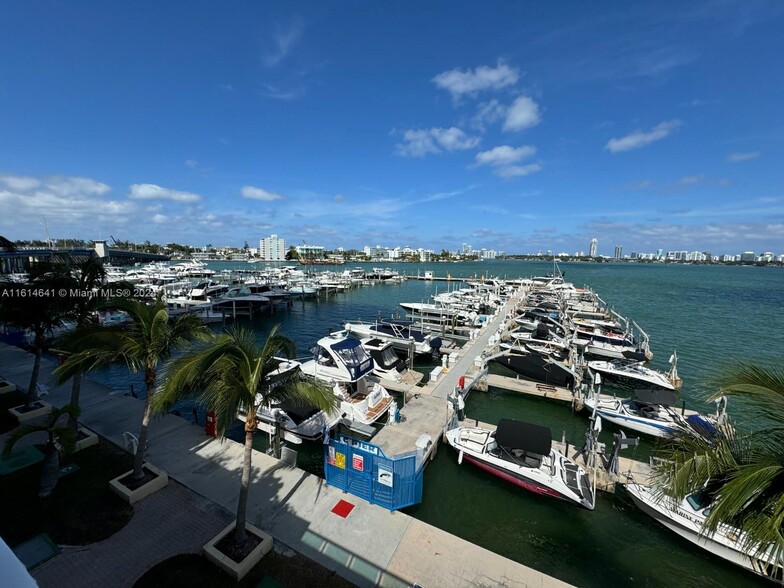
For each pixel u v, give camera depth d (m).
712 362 30.17
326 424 15.26
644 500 11.39
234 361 7.77
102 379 23.27
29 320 14.08
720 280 119.06
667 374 24.38
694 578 9.77
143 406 16.31
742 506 5.31
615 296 72.25
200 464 12.05
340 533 9.30
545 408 20.11
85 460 11.97
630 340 32.59
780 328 42.44
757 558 5.70
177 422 14.90
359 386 17.81
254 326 43.34
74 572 7.77
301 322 46.00
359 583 7.93
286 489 10.91
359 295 74.44
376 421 16.69
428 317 45.12
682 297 71.00
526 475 12.52
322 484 11.20
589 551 10.55
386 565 8.42
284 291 56.19
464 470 13.98
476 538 10.98
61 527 8.96
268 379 8.20
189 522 9.37
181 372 7.79
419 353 28.38
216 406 7.73
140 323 10.11
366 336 32.94
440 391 20.55
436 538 9.27
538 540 10.94
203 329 10.23
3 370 20.89
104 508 9.70
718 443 6.00
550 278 95.06
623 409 17.78
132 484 10.42
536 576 8.28
